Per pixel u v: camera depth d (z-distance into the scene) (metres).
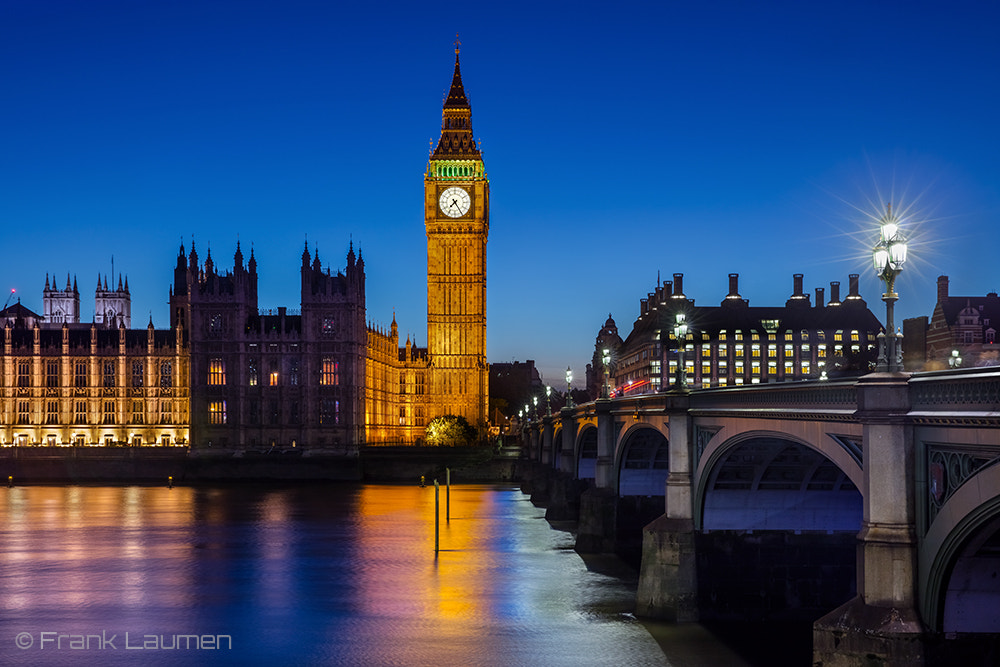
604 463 86.56
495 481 198.25
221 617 64.38
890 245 31.50
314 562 86.25
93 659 54.59
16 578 78.88
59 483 190.38
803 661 49.66
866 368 159.12
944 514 29.56
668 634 54.31
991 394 26.52
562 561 85.25
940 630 31.05
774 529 55.44
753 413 43.69
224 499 152.62
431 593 71.44
